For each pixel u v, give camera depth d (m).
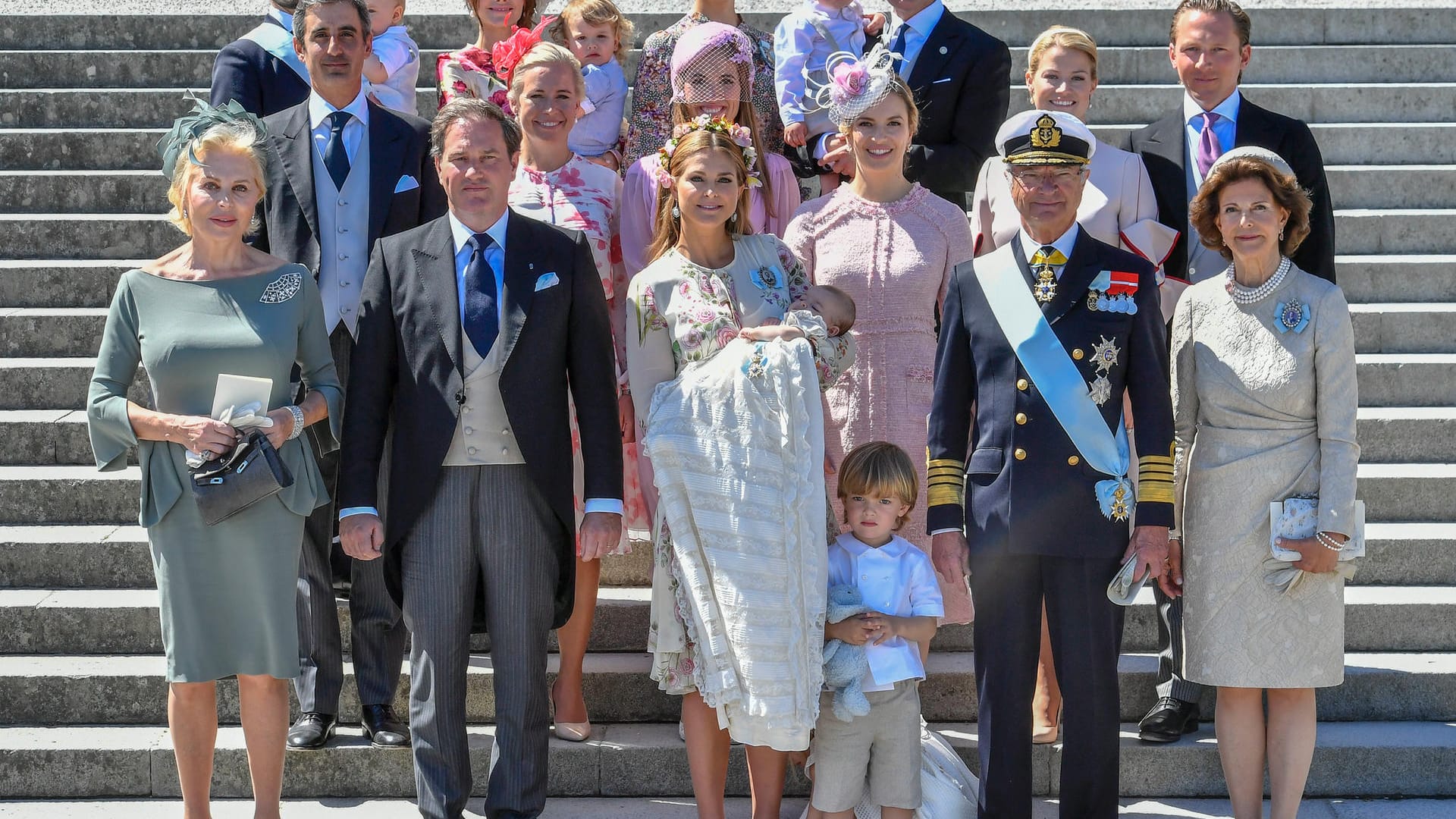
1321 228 4.60
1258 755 4.11
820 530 3.90
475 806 4.36
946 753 4.38
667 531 4.02
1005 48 5.28
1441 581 5.10
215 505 3.73
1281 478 3.96
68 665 4.76
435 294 3.97
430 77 7.56
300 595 4.50
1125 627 4.95
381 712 4.54
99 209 6.66
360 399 3.98
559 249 4.08
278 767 4.00
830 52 5.29
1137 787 4.50
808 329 4.01
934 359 4.48
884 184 4.54
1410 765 4.48
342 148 4.51
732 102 4.73
